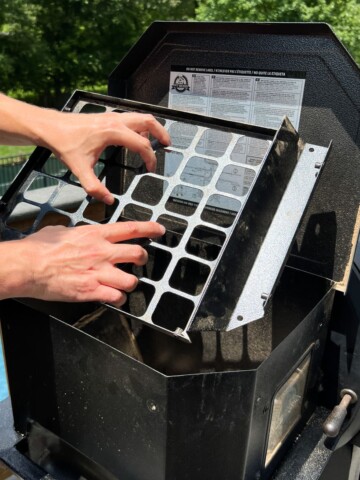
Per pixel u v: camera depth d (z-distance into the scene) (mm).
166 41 900
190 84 901
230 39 834
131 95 985
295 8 8398
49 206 738
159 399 566
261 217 636
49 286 588
